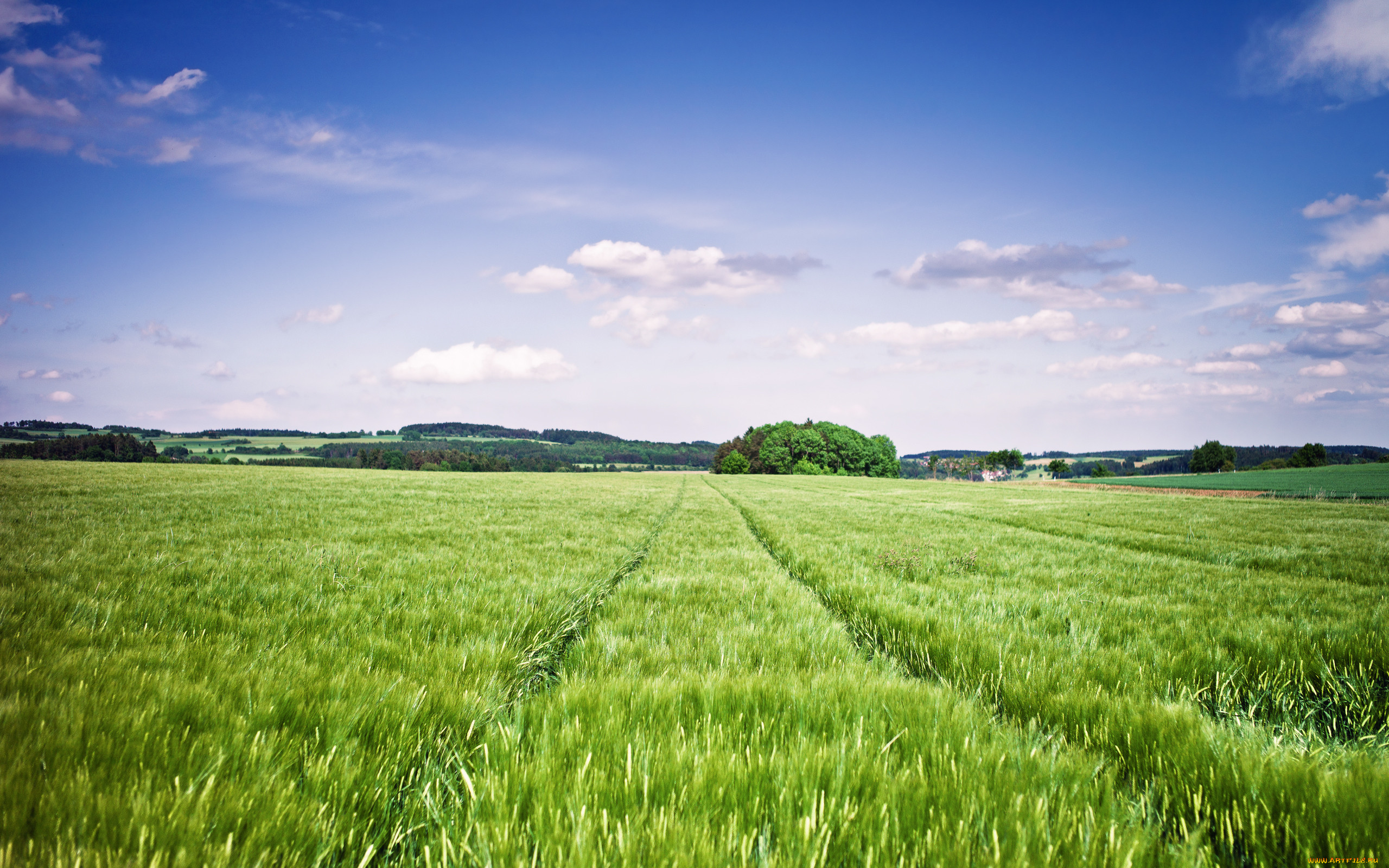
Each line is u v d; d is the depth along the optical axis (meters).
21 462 38.69
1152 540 14.09
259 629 4.63
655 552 12.19
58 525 11.32
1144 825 2.20
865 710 3.14
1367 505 32.03
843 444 131.00
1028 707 3.55
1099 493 50.09
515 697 3.76
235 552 8.96
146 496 18.61
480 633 5.05
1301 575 9.29
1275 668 4.28
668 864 1.83
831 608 7.18
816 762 2.43
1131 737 2.90
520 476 63.47
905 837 2.07
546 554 10.65
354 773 2.31
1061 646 4.88
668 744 2.66
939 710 3.11
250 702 2.84
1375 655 4.45
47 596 5.30
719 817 2.12
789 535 15.11
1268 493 48.06
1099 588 8.08
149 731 2.47
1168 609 6.48
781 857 1.92
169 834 1.83
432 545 11.09
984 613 6.15
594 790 2.25
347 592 6.54
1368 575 9.01
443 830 1.95
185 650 3.79
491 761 2.58
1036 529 17.73
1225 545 13.27
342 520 14.70
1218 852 2.14
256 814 2.01
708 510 26.42
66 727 2.42
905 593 7.44
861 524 18.97
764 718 3.01
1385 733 3.21
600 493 36.62
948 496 42.50
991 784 2.35
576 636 5.62
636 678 3.77
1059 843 1.97
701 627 5.62
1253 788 2.26
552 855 1.88
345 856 2.07
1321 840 2.00
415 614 5.43
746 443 147.75
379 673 3.55
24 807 1.88
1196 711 3.29
